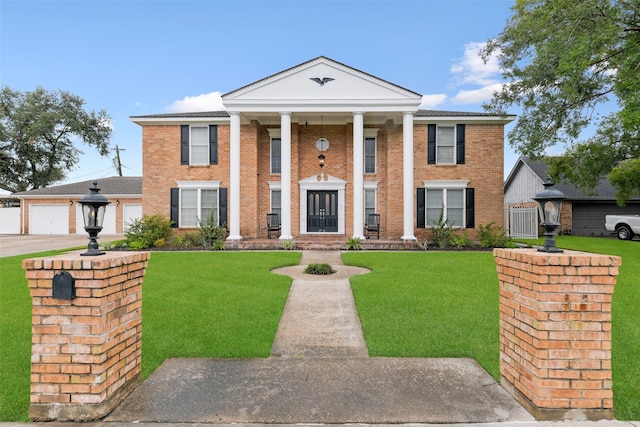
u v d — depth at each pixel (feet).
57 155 115.03
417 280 27.35
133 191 86.58
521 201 93.45
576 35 36.65
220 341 15.51
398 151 55.62
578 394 9.49
